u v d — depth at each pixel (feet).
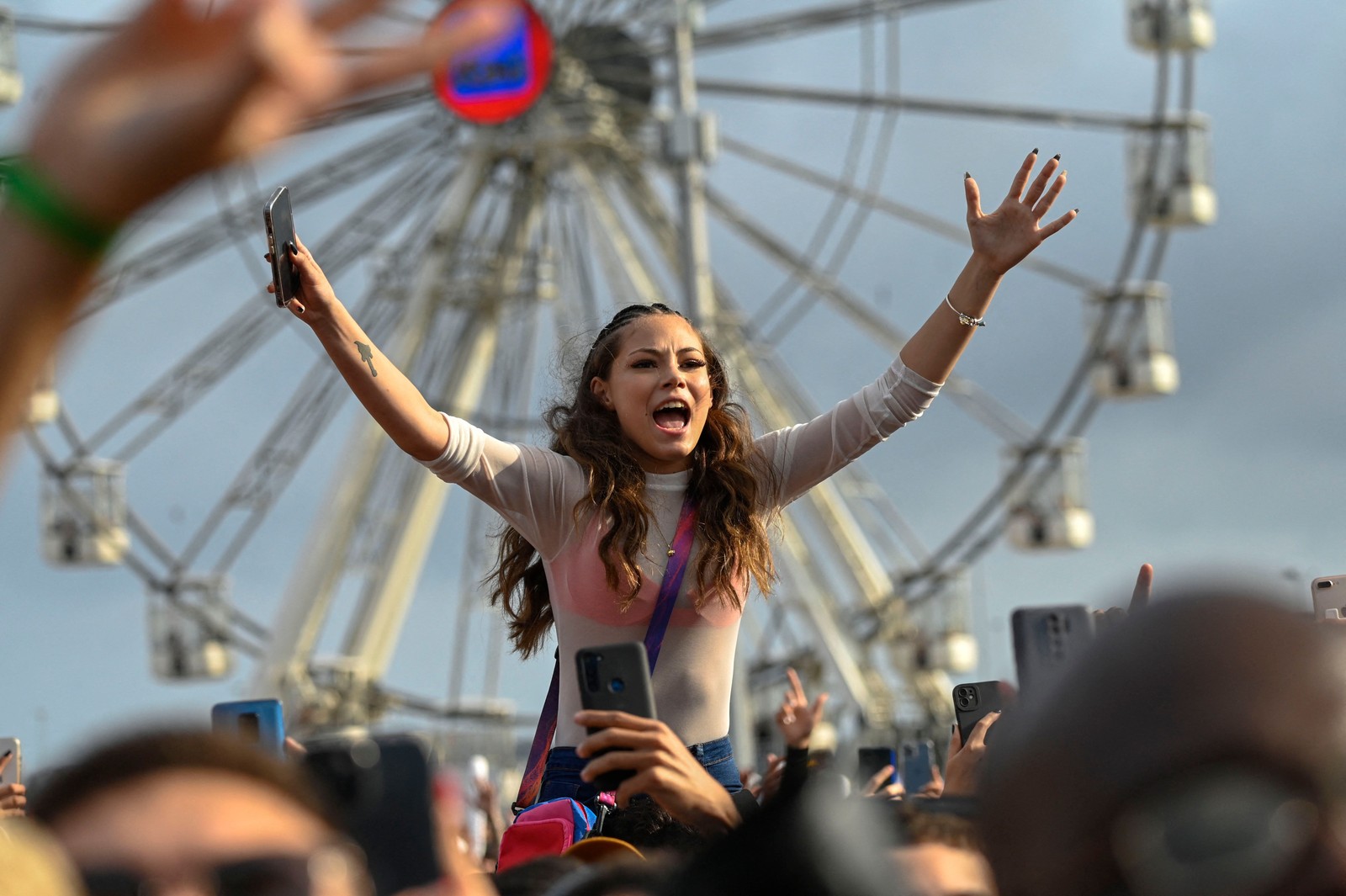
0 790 12.96
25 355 3.35
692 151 53.21
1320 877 3.07
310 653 65.36
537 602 14.42
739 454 14.12
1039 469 69.92
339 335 12.49
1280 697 3.07
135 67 3.23
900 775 18.13
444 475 13.15
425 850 5.07
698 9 56.70
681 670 13.34
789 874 4.97
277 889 3.85
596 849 8.27
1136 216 68.39
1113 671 3.20
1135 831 3.14
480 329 66.49
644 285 65.31
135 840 3.72
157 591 71.36
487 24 3.64
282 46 3.20
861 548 70.95
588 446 13.61
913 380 14.35
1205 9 67.46
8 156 3.32
